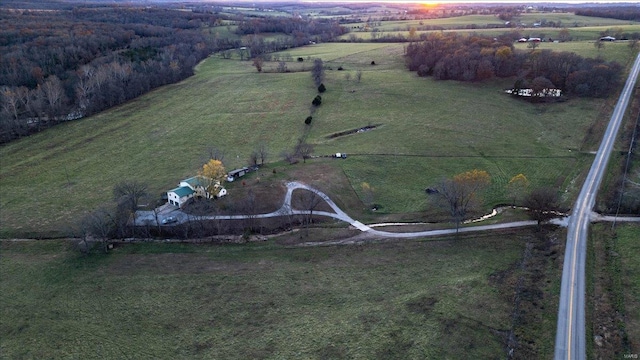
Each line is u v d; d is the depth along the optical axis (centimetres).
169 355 6219
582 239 8206
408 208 9919
